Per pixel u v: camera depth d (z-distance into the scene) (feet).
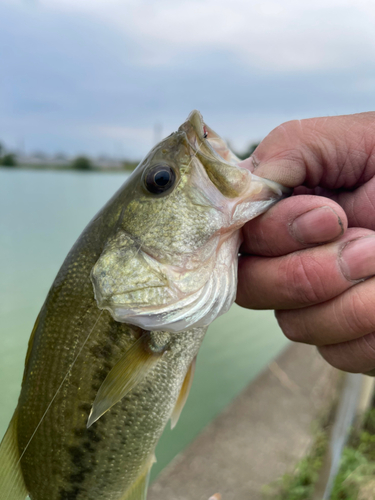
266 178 0.41
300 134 0.42
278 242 0.38
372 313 0.36
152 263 0.39
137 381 0.41
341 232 0.36
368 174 0.43
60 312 0.44
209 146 0.40
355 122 0.42
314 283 0.37
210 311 0.40
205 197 0.39
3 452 0.45
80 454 0.44
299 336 0.41
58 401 0.43
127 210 0.41
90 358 0.42
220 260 0.40
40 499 0.45
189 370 0.48
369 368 0.40
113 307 0.39
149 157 0.41
